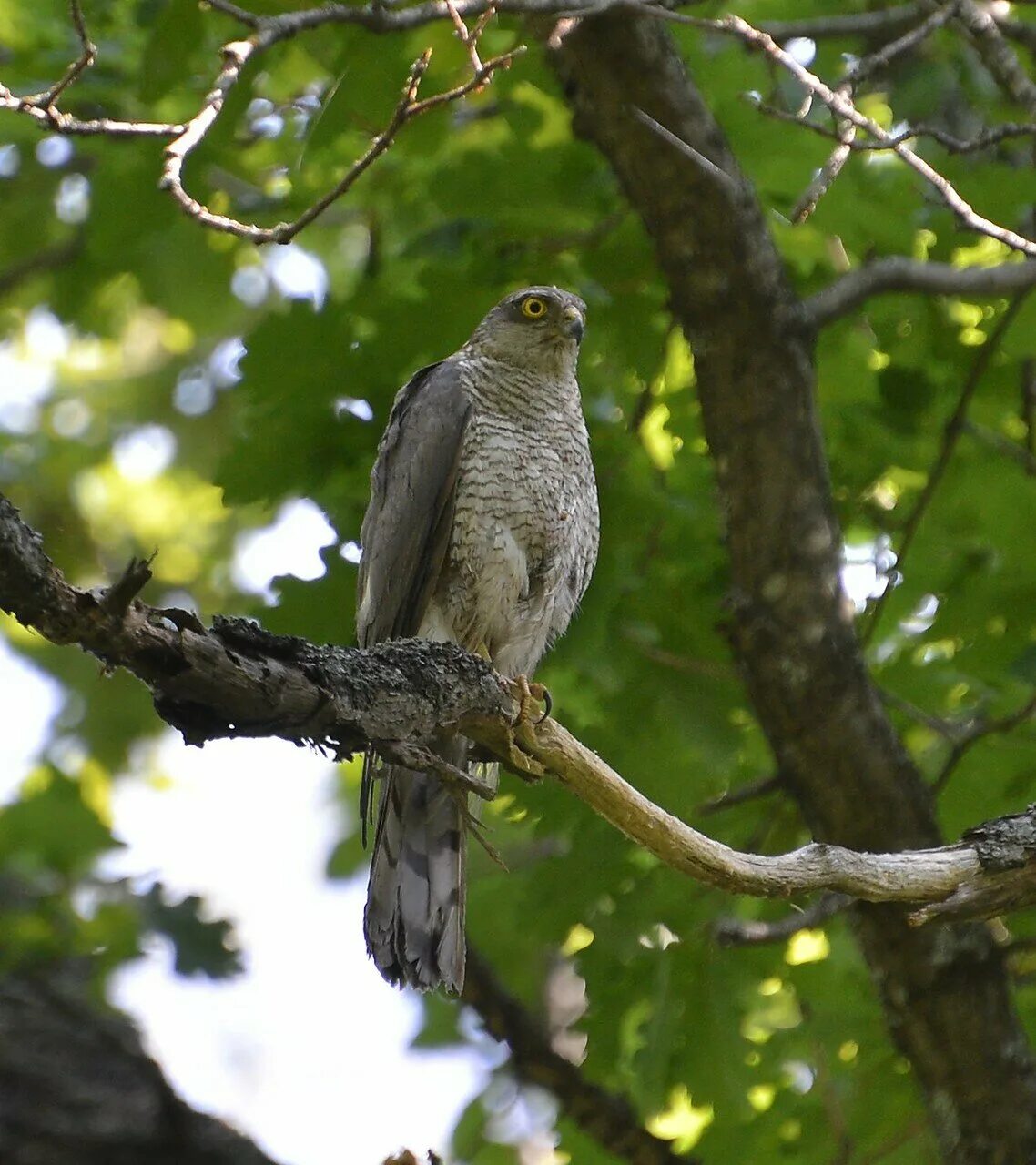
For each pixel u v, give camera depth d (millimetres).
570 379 10688
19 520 4691
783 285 10391
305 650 5711
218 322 14297
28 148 12914
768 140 11266
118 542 17016
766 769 11789
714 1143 10875
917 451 11859
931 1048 10086
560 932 10938
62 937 9805
